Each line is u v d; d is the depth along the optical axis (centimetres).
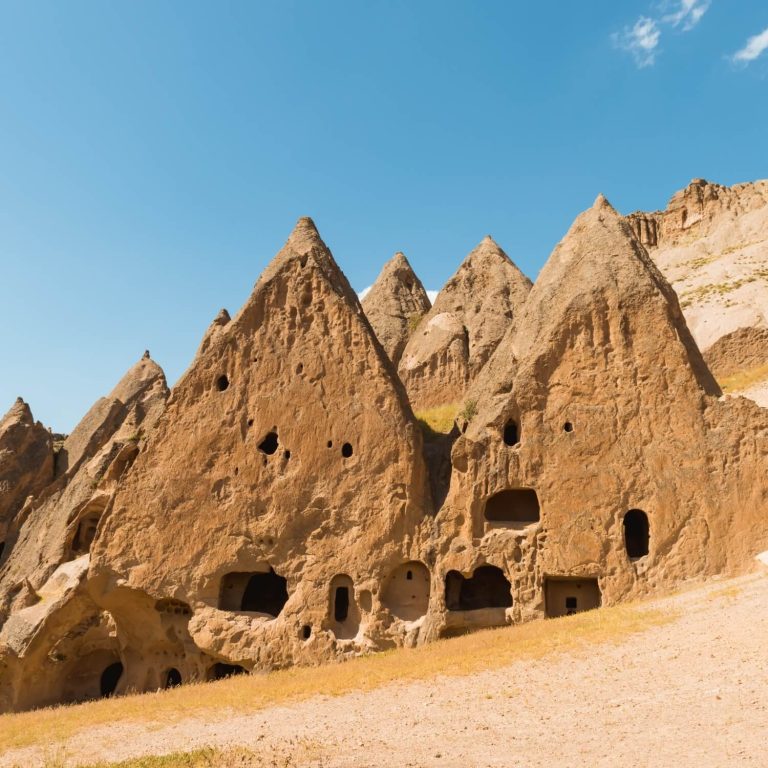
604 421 2725
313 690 2055
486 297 4528
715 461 2627
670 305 2956
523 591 2598
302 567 2741
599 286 2894
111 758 1692
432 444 3177
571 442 2717
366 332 2977
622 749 1284
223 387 2992
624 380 2764
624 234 3053
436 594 2630
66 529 3538
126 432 4325
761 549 2512
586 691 1655
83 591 2953
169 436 2922
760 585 2184
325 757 1432
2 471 4562
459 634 2633
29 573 3609
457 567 2648
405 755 1398
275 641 2652
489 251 4766
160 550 2800
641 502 2628
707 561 2531
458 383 4169
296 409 2906
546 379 2817
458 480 2739
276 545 2769
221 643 2675
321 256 3189
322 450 2847
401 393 3027
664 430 2686
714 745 1234
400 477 2777
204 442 2897
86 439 4603
